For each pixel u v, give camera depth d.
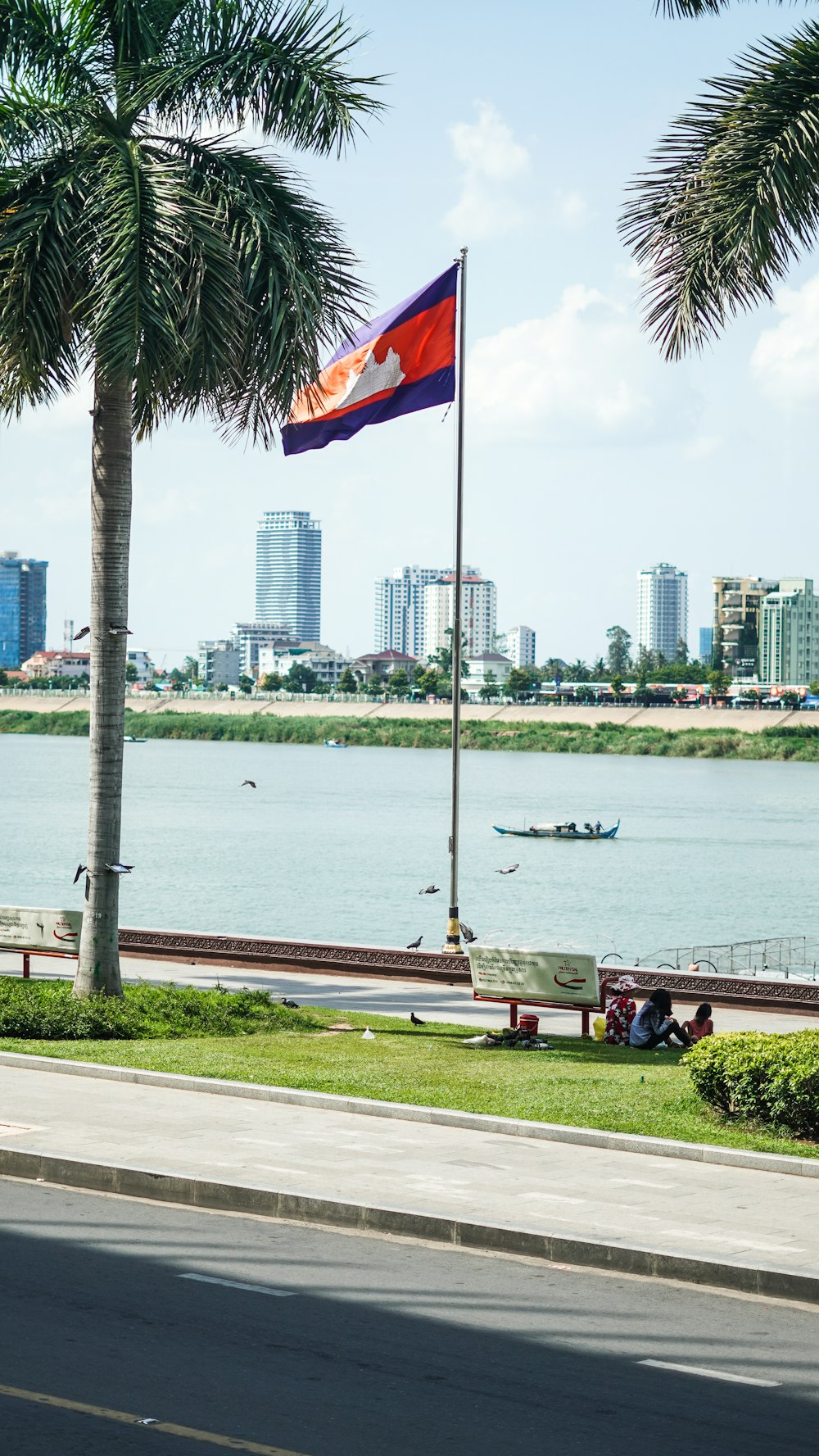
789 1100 15.84
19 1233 13.01
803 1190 14.19
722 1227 12.88
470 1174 14.62
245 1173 14.48
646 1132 16.14
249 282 22.64
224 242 22.02
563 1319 10.98
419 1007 27.14
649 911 64.94
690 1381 9.76
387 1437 8.63
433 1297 11.43
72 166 22.16
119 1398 9.10
